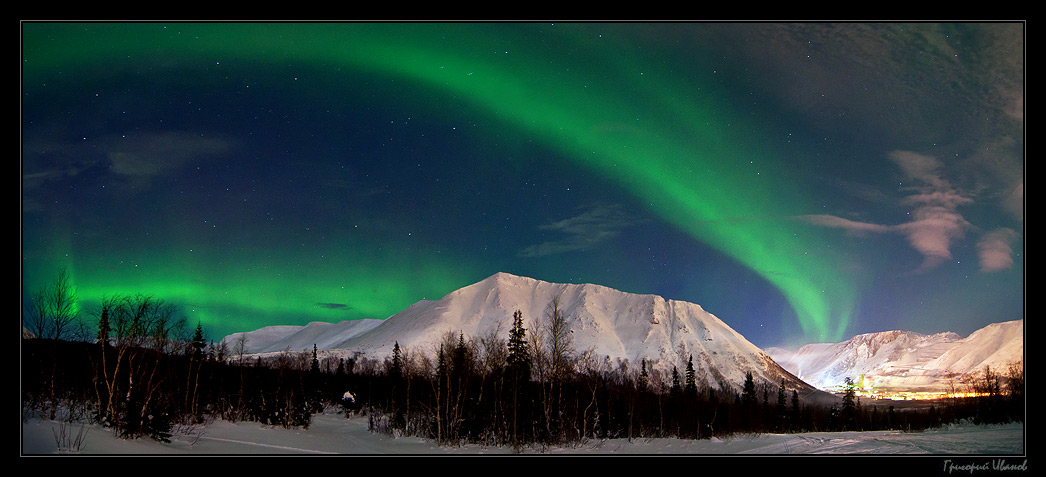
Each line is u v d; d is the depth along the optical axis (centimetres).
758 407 12862
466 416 5869
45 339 4100
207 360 7306
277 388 6550
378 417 7900
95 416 3994
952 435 6128
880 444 5250
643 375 11856
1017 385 7881
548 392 6181
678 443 6519
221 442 4369
